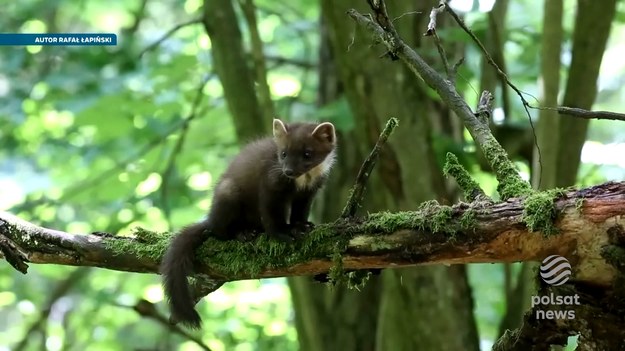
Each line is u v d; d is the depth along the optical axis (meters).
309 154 6.02
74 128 10.91
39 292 12.76
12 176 11.05
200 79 10.55
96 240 4.96
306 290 7.80
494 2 7.48
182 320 4.79
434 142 7.71
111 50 9.88
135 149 10.55
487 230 3.84
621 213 3.56
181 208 10.91
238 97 7.98
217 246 4.86
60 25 12.57
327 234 4.29
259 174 5.68
